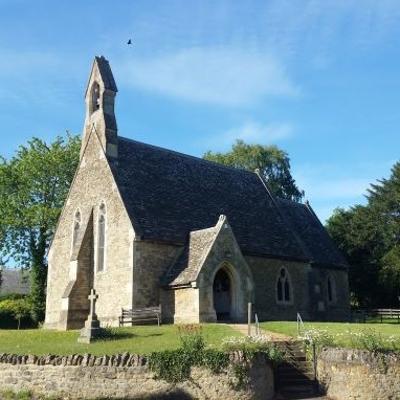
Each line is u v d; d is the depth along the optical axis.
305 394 19.89
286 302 37.34
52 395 18.72
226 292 31.89
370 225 55.28
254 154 71.38
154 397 18.27
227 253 30.88
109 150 34.56
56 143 51.06
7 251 48.78
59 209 48.22
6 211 47.62
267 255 36.38
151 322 29.50
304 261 39.69
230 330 24.69
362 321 45.00
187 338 20.03
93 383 18.69
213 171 41.22
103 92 35.81
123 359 18.80
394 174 57.09
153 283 30.73
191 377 18.64
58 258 37.44
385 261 51.53
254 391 18.84
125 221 31.39
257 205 41.53
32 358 19.36
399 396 19.45
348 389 19.56
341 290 45.03
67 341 24.50
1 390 19.25
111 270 31.86
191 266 30.03
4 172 48.47
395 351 20.19
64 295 32.66
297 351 21.36
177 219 33.62
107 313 31.50
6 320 48.44
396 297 54.25
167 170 37.19
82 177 36.53
